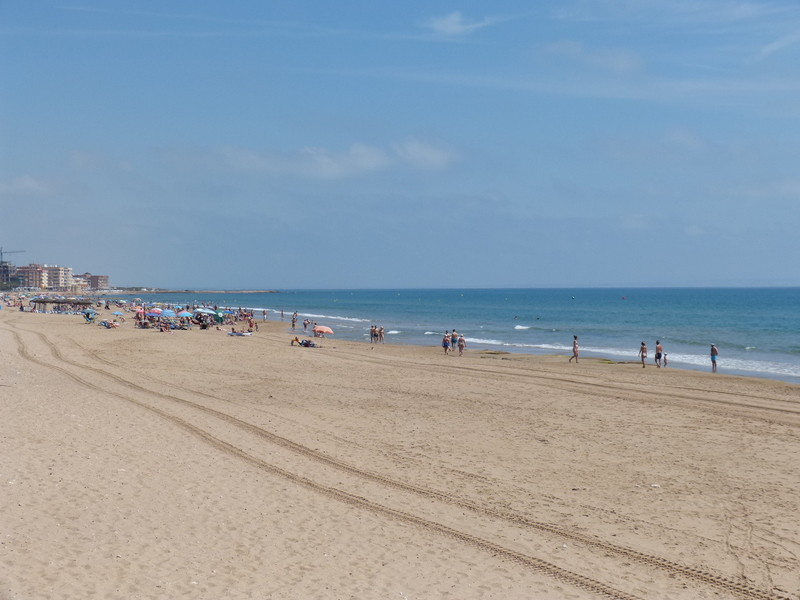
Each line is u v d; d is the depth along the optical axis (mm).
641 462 14555
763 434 17531
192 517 9859
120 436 14516
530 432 17578
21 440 13375
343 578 8148
